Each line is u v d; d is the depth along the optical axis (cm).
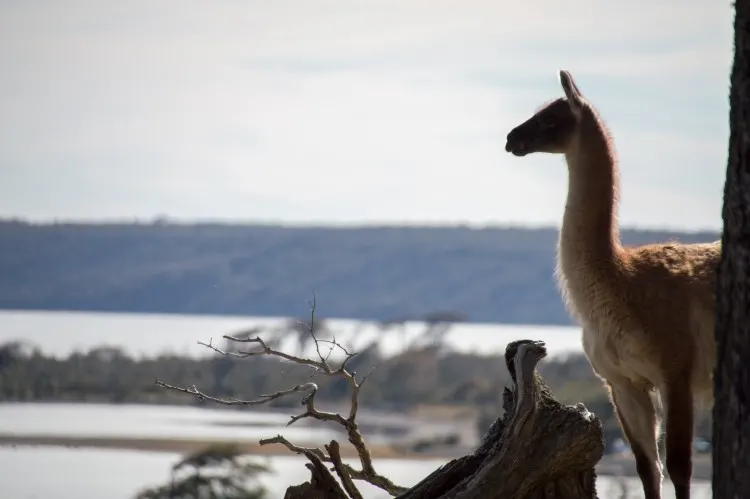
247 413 9881
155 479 6131
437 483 1587
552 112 1962
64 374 12356
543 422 1535
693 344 1856
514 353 1599
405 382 11488
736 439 1293
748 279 1287
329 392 10850
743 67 1293
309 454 1630
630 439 1930
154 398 11294
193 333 19612
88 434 8369
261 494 5225
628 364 1889
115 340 17138
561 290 1973
